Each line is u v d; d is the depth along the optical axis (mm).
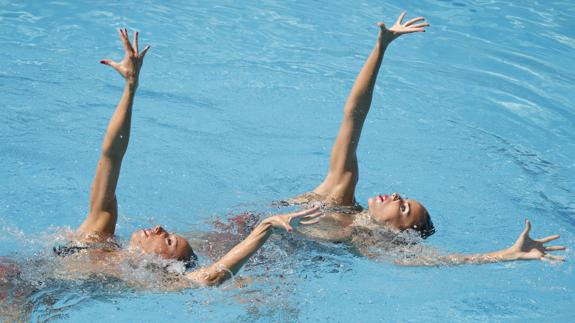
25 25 27031
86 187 18859
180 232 17188
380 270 16438
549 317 15461
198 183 19500
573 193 20453
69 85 23453
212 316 14469
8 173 18984
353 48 28031
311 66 26359
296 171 20453
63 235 16188
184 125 22141
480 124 23781
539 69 27547
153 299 14648
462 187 20359
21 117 21422
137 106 22828
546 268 17172
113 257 15273
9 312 13703
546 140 23141
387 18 30703
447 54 28250
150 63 25297
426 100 24938
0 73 23484
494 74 27016
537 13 32188
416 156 21734
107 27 27547
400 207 17422
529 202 19891
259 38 28078
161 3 30281
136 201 18484
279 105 23750
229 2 31125
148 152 20656
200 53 26453
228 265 14633
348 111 17578
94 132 21250
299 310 14891
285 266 15969
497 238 18172
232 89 24344
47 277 14656
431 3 32531
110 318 14086
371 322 14812
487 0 33188
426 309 15352
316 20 30094
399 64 27188
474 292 16094
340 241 16938
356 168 18062
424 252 16938
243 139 21750
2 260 14938
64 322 13852
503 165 21625
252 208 18250
